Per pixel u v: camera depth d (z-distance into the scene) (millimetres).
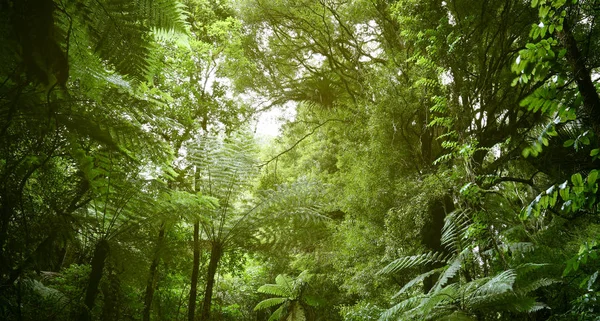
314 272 10133
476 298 3645
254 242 5531
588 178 1749
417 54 5418
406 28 6164
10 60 1365
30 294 2678
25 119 1728
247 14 9969
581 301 2826
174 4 1335
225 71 6871
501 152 5926
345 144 8750
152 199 3760
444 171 5594
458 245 4336
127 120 2246
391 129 6883
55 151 2439
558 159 4941
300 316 9211
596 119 2039
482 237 4289
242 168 5672
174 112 5133
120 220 3797
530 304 3352
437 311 3809
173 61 5168
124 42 1302
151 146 2143
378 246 7016
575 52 2209
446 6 5840
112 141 1913
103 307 3398
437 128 6957
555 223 4629
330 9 9531
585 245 2051
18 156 1985
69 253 4629
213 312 7754
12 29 1216
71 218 2656
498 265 4160
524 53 1685
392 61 7453
